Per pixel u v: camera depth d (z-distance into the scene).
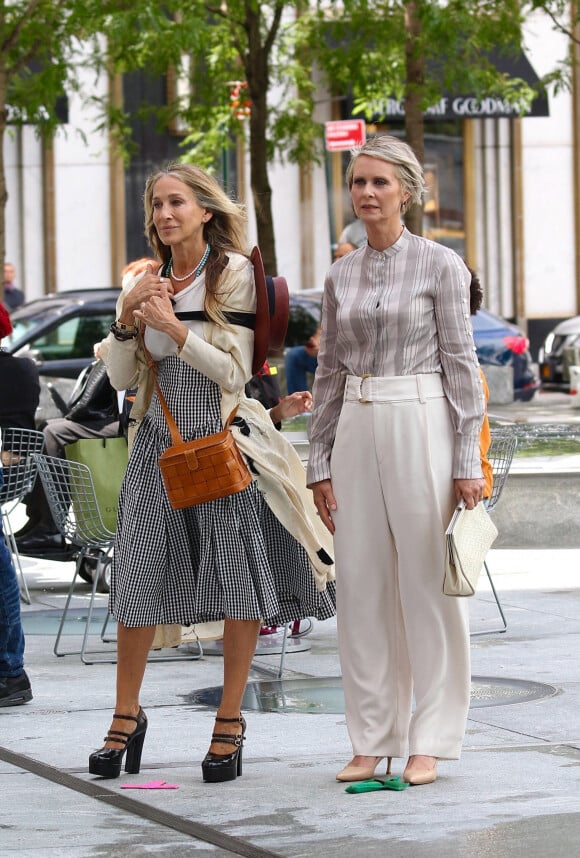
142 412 13.01
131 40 38.59
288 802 11.87
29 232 61.56
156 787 12.45
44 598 24.06
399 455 12.32
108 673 18.08
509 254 66.50
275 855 10.42
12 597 16.20
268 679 17.52
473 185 65.88
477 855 10.29
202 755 13.78
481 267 66.31
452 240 65.94
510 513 28.44
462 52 43.72
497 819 11.20
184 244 12.80
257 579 12.66
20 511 31.97
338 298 12.54
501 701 15.96
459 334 12.30
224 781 12.62
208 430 12.64
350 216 63.53
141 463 12.84
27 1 37.22
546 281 66.88
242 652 12.73
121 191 62.06
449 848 10.47
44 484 19.09
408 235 12.46
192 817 11.46
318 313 43.69
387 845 10.59
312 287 63.53
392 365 12.35
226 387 12.62
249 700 16.36
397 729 12.69
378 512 12.50
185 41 36.81
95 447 18.70
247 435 12.81
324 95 62.16
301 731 14.80
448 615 12.45
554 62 64.88
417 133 38.91
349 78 44.22
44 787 12.77
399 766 13.20
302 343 43.38
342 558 12.62
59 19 38.00
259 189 39.94
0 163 34.50
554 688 16.61
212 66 43.53
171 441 12.71
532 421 39.72
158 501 12.71
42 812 11.88
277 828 11.11
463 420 12.30
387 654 12.66
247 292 12.76
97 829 11.34
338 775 12.52
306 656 19.00
